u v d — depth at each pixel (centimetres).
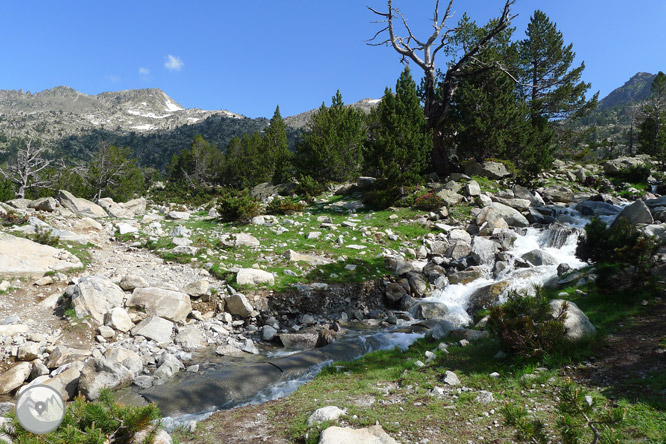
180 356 1043
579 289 1256
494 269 1650
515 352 841
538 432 396
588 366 761
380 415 648
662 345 780
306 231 2270
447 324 1266
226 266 1655
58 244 1647
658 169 3769
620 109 19412
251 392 859
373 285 1628
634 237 1142
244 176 5969
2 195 2916
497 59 3350
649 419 546
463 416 631
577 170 3525
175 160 8738
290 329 1323
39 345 992
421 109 3084
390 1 3309
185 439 634
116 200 4672
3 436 391
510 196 2616
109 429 429
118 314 1154
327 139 3866
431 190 2872
